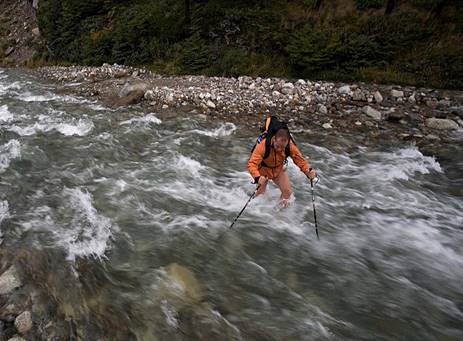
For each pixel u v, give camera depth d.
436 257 4.09
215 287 3.52
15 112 9.56
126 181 5.69
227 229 4.54
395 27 12.49
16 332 2.77
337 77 11.79
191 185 5.68
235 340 2.91
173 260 3.88
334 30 12.97
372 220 4.86
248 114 9.14
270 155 4.36
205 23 15.07
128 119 8.89
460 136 7.65
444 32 11.96
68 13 20.16
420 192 5.67
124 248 4.04
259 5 15.34
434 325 3.14
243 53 13.59
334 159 6.79
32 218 4.48
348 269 3.88
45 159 6.42
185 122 8.64
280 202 4.96
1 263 3.56
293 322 3.14
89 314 3.04
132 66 15.85
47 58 20.86
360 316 3.23
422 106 9.21
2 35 25.42
